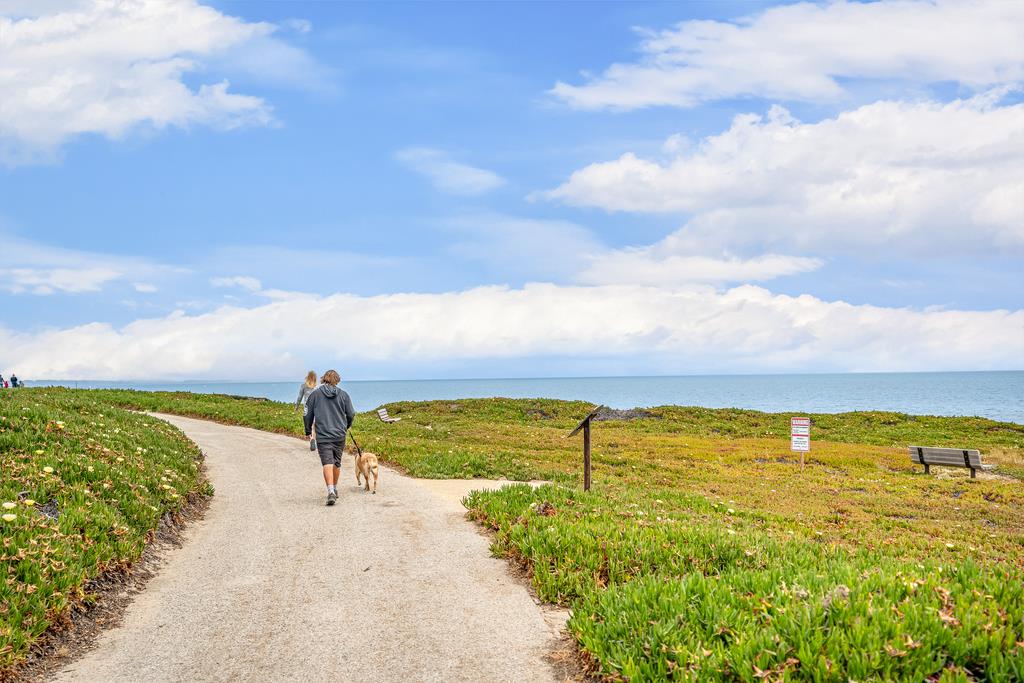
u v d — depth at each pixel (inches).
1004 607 210.8
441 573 318.7
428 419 1659.7
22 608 237.0
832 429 1756.9
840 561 302.5
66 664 224.2
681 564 303.7
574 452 1009.5
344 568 327.0
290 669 218.8
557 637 244.1
